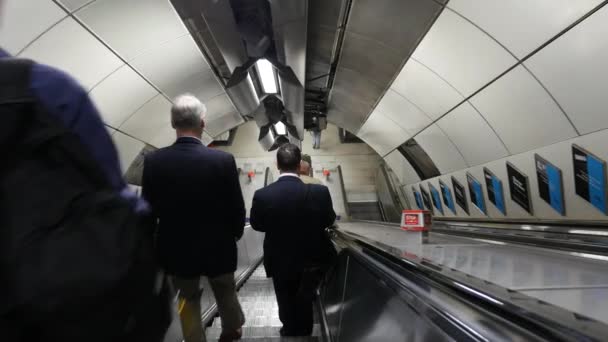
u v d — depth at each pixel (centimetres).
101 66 492
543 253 244
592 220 430
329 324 278
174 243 181
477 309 98
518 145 530
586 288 124
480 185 681
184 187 181
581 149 420
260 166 1794
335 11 557
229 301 201
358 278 223
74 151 62
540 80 426
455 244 288
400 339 133
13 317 51
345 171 1791
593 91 374
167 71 616
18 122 56
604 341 61
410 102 733
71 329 52
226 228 194
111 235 60
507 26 409
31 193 55
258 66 722
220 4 453
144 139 770
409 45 559
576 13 339
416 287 134
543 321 75
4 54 66
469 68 512
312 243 268
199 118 197
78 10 393
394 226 763
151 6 457
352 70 767
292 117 967
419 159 979
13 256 52
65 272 53
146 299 66
